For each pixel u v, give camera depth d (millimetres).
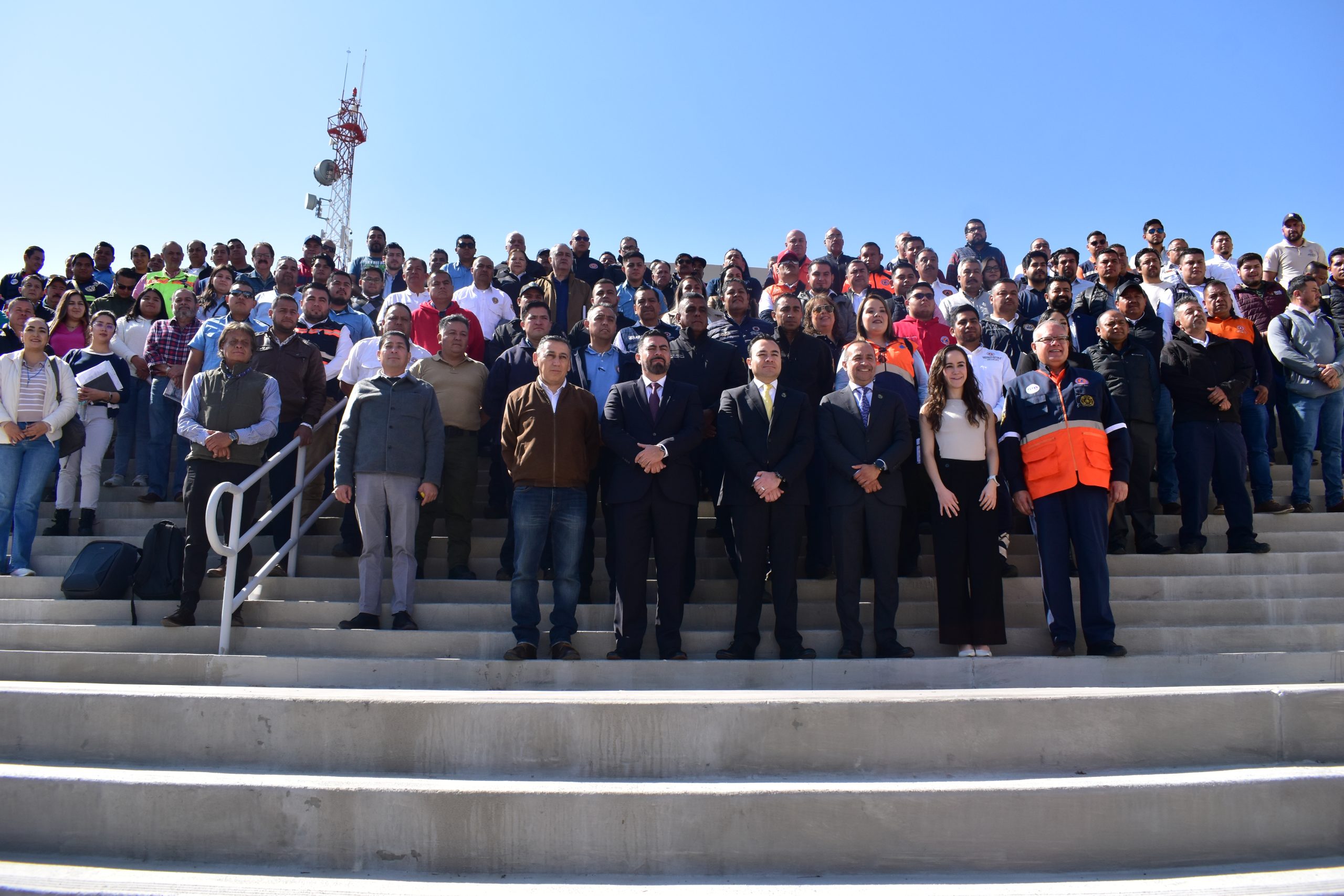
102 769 3543
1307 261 9578
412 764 3652
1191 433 6055
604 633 4980
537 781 3543
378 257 10859
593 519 5656
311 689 4059
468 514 5879
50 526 6547
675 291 9234
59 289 8953
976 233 10703
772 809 3268
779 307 6129
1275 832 3383
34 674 4551
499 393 6016
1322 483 7133
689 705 3660
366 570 5059
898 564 5707
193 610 5004
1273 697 3846
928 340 7105
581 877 3186
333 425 6598
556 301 8383
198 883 3033
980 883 3137
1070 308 7312
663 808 3246
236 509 4914
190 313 7398
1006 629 5172
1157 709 3789
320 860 3240
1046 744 3725
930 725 3693
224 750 3699
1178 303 7023
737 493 5031
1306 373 6629
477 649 4805
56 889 2955
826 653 5086
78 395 6219
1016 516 6547
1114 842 3326
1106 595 4852
